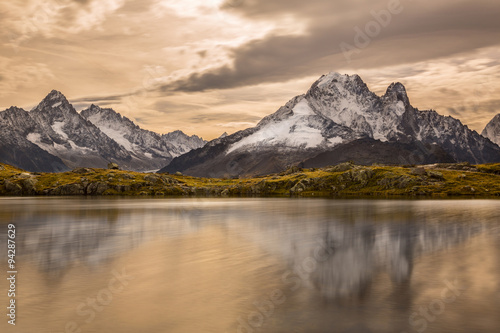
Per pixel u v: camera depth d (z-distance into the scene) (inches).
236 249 2891.2
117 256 2669.8
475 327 1437.0
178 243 3184.1
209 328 1433.3
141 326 1455.5
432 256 2591.0
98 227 4259.4
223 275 2128.4
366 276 2096.5
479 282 1973.4
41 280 2073.1
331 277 2075.5
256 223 4554.6
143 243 3196.4
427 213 5418.3
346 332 1400.1
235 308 1627.7
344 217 5078.7
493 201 7800.2
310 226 4207.7
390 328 1427.2
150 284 1973.4
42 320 1517.0
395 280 2011.6
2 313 1588.3
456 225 4141.2
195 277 2091.5
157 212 6136.8
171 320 1508.4
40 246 3093.0
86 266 2379.4
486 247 2903.5
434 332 1396.4
